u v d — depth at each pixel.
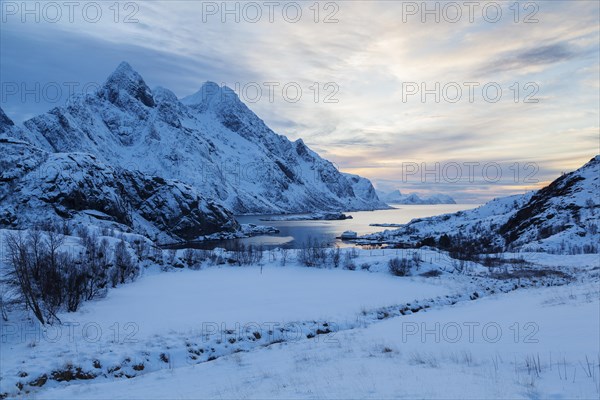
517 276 68.31
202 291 53.19
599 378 13.30
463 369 17.14
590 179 174.25
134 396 19.72
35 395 21.61
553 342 20.05
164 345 29.80
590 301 30.67
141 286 56.62
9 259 39.47
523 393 12.53
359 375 17.39
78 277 40.88
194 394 18.48
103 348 27.94
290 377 19.12
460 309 43.59
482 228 191.62
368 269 76.19
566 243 116.62
